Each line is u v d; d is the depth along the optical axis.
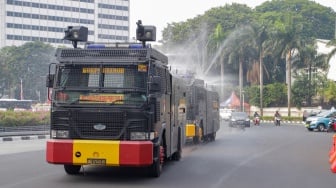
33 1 162.12
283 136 39.94
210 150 26.06
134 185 13.80
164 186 13.68
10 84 115.44
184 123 21.56
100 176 15.51
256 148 27.64
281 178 15.66
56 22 167.38
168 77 16.86
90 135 13.93
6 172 16.45
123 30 183.62
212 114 33.88
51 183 13.98
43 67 116.75
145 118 13.88
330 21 127.94
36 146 28.72
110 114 13.84
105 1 179.12
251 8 119.94
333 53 70.88
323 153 24.81
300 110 83.69
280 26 79.06
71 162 13.84
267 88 90.12
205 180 14.96
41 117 44.75
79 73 14.25
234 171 17.28
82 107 13.97
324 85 83.38
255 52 85.94
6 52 118.88
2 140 33.94
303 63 82.00
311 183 14.69
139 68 14.15
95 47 15.15
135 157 13.57
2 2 155.50
